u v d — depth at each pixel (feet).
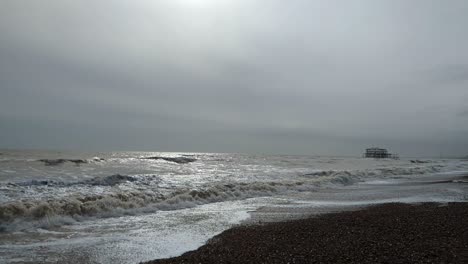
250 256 27.04
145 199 52.95
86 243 31.71
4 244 30.50
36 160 122.11
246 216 46.55
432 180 111.34
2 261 25.93
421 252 26.99
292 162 229.04
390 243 29.86
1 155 150.10
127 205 48.55
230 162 198.70
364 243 30.01
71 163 123.65
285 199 64.85
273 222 42.19
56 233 35.04
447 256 25.91
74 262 26.32
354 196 69.56
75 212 42.29
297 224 39.52
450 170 191.93
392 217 42.73
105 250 29.63
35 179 71.82
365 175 125.70
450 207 51.37
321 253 27.32
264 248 29.25
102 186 66.74
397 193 74.43
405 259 25.30
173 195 58.23
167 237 34.37
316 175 113.60
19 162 112.68
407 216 43.37
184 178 93.56
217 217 45.70
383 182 105.19
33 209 38.75
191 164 169.89
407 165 244.83
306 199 64.90
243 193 68.54
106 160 149.69
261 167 163.53
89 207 43.91
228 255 27.43
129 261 26.84
